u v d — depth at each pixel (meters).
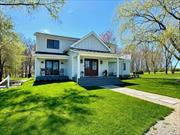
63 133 4.68
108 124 5.40
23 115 6.12
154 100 9.45
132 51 19.66
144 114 6.60
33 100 8.64
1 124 5.34
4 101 8.82
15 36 20.72
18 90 12.02
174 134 4.89
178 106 8.21
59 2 12.16
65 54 19.62
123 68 25.38
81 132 4.77
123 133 4.82
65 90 11.61
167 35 12.65
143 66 54.06
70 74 18.62
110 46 25.62
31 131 4.78
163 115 6.64
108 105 7.68
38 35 18.84
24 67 46.38
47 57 17.62
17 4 11.41
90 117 5.96
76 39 21.11
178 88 13.78
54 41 19.86
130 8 18.28
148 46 18.00
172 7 13.33
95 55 17.02
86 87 13.52
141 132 4.94
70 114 6.23
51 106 7.35
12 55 26.67
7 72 32.06
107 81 16.61
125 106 7.64
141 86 14.89
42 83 16.02
